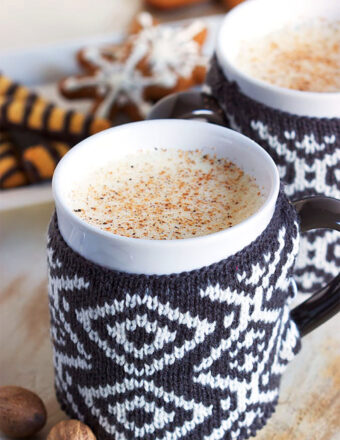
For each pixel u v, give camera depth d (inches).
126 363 17.1
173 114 19.7
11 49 29.3
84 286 16.7
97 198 17.8
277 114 19.2
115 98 27.6
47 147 24.7
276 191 16.9
